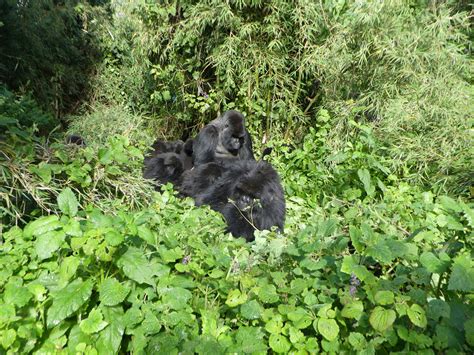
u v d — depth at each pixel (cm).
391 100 637
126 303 232
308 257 261
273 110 852
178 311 225
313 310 222
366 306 224
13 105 554
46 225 222
